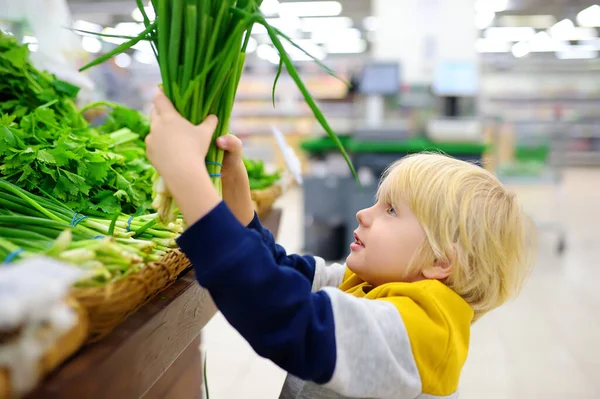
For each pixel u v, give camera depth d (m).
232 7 0.59
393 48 4.70
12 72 1.15
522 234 0.86
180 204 0.57
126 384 0.56
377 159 3.77
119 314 0.57
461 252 0.79
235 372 2.26
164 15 0.57
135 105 5.13
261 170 1.62
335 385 0.63
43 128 1.02
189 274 0.85
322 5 9.09
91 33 0.66
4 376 0.38
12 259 0.56
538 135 4.71
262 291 0.58
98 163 0.90
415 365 0.68
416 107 4.30
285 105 10.12
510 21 10.09
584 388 2.14
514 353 2.46
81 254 0.55
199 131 0.59
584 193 7.95
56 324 0.40
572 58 12.97
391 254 0.82
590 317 2.90
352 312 0.66
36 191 0.85
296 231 5.09
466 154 3.66
